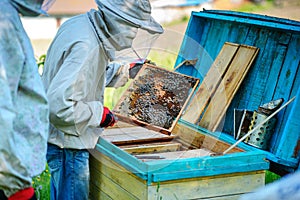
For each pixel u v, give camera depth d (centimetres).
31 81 270
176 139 450
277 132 446
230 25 525
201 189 382
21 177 259
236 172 393
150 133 452
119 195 401
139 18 367
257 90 481
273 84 470
